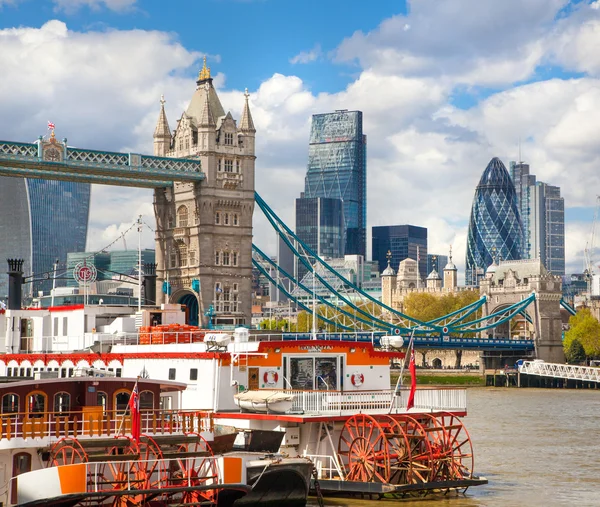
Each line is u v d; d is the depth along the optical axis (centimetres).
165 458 5966
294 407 7206
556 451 10131
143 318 8950
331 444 7056
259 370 7625
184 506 5700
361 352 8006
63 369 8331
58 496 5381
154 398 6494
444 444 7338
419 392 7925
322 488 6981
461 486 7094
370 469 6956
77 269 10938
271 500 6388
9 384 6056
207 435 6444
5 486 5894
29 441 5875
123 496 5712
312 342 7788
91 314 9088
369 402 7525
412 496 7250
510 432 12044
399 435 6944
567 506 7175
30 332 9356
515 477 8450
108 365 8131
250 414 7144
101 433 6053
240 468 5819
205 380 7519
